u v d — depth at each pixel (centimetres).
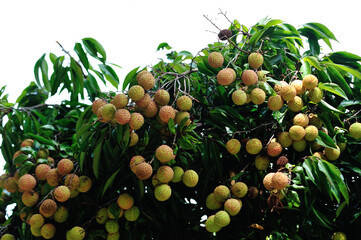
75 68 156
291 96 125
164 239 137
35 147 146
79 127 133
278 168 129
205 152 131
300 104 126
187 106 125
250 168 134
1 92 166
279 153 127
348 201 123
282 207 125
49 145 146
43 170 136
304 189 123
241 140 134
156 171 129
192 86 142
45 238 135
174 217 135
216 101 139
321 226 131
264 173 133
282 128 127
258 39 135
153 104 125
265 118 133
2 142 154
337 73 132
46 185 137
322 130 130
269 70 133
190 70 136
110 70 153
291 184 125
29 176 137
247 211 132
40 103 177
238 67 131
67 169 132
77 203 135
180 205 135
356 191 131
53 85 156
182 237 135
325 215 132
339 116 134
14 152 155
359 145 133
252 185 133
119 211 130
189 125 126
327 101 135
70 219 136
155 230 136
